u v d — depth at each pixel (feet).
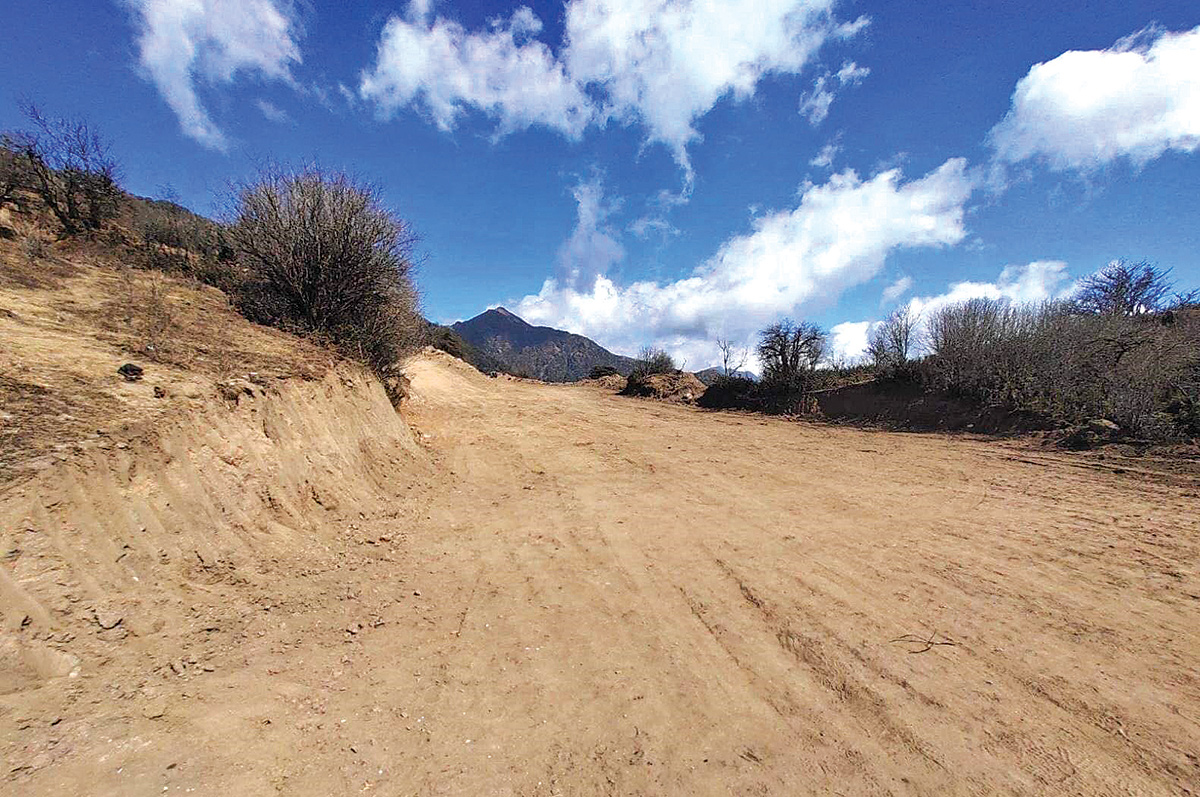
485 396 77.15
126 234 45.93
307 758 8.42
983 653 12.59
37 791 6.73
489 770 8.65
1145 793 8.45
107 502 11.39
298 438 19.98
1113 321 50.37
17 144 39.83
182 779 7.46
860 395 64.85
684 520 23.12
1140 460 32.09
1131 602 15.03
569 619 14.20
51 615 9.12
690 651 12.74
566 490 28.09
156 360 18.19
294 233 33.45
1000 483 29.19
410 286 41.70
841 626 13.93
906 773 8.89
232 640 11.04
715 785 8.59
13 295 20.42
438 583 15.87
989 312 56.49
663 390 97.30
